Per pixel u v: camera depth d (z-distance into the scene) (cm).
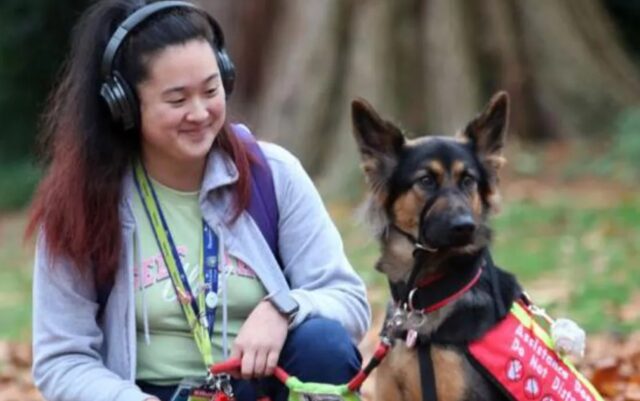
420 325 984
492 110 1059
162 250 960
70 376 948
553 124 3350
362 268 2178
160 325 960
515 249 2258
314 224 1001
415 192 1021
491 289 987
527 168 3055
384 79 3231
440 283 984
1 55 4669
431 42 3269
